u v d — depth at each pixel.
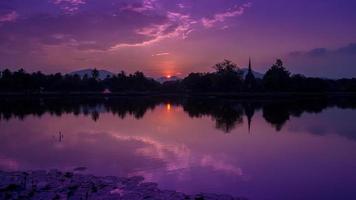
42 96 151.00
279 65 158.88
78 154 29.11
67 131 43.28
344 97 145.38
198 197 17.77
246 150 31.11
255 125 49.69
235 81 169.12
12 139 36.97
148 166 24.86
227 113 70.06
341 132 42.75
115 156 28.22
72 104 100.75
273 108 84.12
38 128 46.22
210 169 24.12
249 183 21.00
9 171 23.23
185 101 121.75
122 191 18.53
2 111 73.38
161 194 18.08
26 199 17.09
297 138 38.25
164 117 62.09
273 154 29.39
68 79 188.75
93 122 53.69
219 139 37.25
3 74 164.25
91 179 20.88
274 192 19.39
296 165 25.64
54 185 19.44
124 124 51.03
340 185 20.81
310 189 20.00
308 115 65.44
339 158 27.97
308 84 154.75
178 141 35.81
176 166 24.94
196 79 176.00
